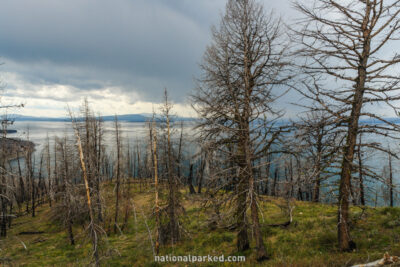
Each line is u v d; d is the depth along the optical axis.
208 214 10.74
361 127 7.61
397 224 10.52
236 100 9.60
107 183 35.94
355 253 8.30
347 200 8.10
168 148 15.85
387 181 7.11
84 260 15.58
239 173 9.45
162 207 15.54
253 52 9.85
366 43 7.53
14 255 18.23
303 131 7.96
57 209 21.84
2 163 13.55
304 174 8.11
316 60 8.03
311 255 9.41
